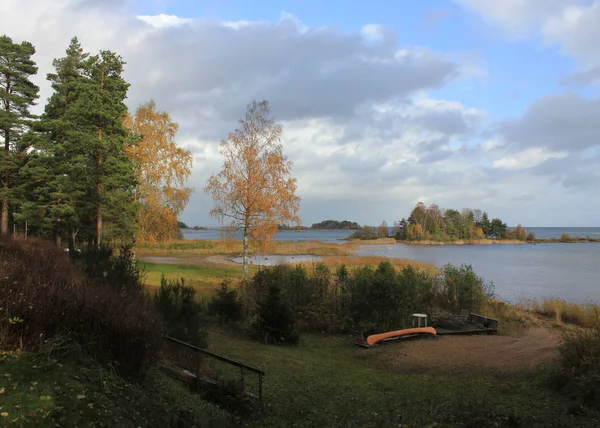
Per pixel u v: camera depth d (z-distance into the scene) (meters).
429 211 142.12
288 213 26.17
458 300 19.55
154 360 6.06
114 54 25.19
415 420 6.63
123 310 6.09
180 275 28.28
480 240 131.00
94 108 22.25
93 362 5.24
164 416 5.06
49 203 30.05
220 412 6.24
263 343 13.20
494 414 6.48
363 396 8.34
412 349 13.23
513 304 22.59
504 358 12.04
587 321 17.62
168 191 27.52
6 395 3.92
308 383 9.03
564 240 144.00
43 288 5.72
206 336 11.38
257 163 26.19
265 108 26.83
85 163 21.98
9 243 10.55
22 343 4.96
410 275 18.88
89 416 4.12
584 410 7.21
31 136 29.48
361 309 15.77
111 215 23.50
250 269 33.81
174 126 27.95
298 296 16.94
